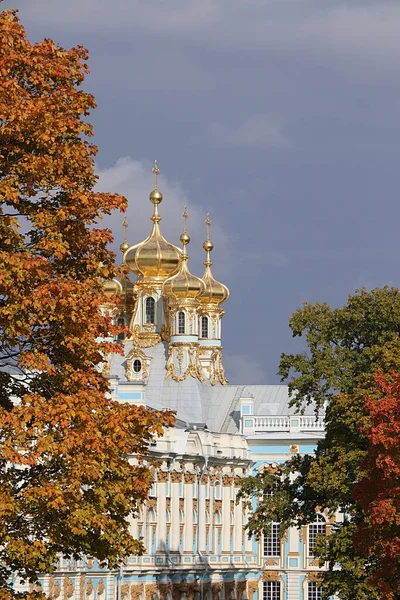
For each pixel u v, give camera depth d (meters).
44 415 99.12
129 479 104.19
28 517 103.75
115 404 104.56
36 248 104.06
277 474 195.50
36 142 103.19
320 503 191.50
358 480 174.00
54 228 103.31
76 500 99.88
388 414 151.00
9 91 101.38
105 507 102.94
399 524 145.38
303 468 193.88
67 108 105.38
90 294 103.00
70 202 104.38
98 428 101.25
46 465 102.25
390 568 149.00
